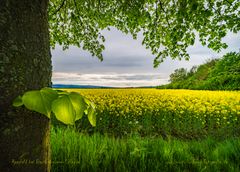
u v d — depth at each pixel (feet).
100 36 16.62
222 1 10.77
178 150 11.33
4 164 2.89
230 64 137.69
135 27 14.23
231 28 11.03
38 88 3.35
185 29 11.02
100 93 54.54
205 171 9.27
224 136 24.07
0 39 2.91
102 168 8.30
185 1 9.30
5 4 3.02
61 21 15.90
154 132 25.34
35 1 3.51
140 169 8.48
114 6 14.52
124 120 26.81
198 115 28.81
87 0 14.12
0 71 2.87
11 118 2.94
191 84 133.08
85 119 24.72
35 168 3.31
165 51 13.69
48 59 3.73
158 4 12.54
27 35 3.25
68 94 2.41
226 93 65.92
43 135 3.52
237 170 9.77
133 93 57.31
